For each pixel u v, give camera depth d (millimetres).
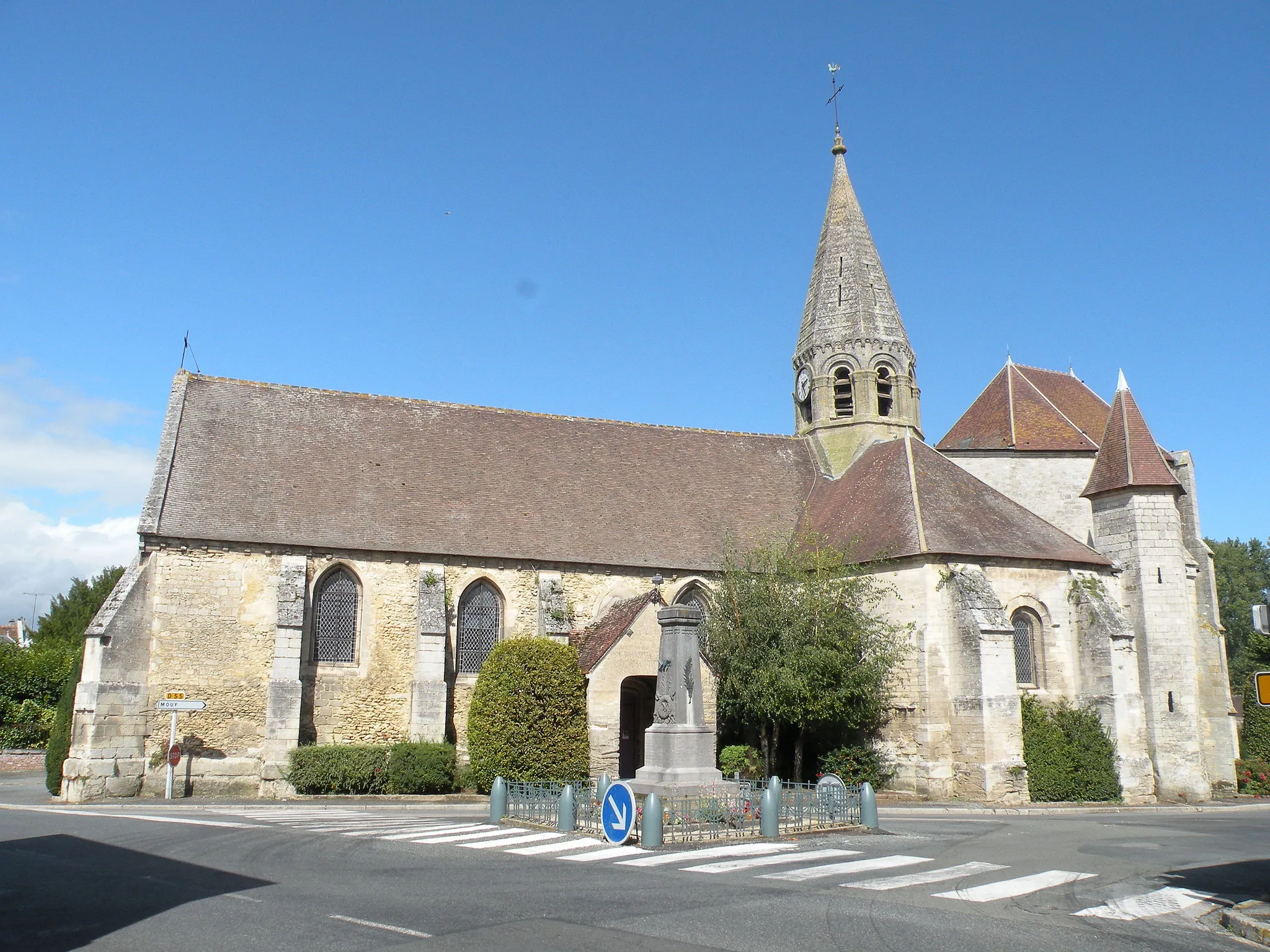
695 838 17078
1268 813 28016
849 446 38156
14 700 40406
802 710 27844
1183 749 31875
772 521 35969
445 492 32594
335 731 28734
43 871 13172
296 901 10992
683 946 9125
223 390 32656
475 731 27656
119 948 8805
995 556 30047
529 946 8977
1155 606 32844
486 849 15852
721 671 29312
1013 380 41094
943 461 34312
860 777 29047
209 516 28625
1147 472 33656
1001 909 11344
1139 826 21938
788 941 9367
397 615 29922
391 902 11023
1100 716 29734
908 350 39281
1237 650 75938
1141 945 9695
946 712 28562
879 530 31422
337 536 29625
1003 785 27297
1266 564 79188
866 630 28891
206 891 11648
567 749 27281
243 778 27422
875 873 13656
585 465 35875
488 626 31250
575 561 31891
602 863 14430
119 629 26734
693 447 38531
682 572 33125
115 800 25969
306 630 28891
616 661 28609
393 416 34719
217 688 27641
